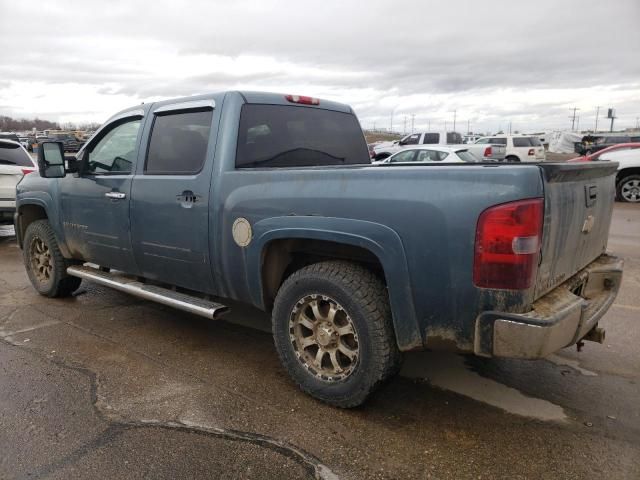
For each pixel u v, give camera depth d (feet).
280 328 10.77
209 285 12.22
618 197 45.27
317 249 10.68
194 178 11.94
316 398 10.47
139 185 13.20
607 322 15.20
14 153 29.71
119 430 9.44
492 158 71.36
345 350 9.95
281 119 13.07
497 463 8.54
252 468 8.38
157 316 15.98
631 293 18.15
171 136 12.87
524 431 9.50
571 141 131.34
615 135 107.96
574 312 8.66
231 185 11.25
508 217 7.92
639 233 30.42
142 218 13.21
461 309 8.51
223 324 15.34
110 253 14.66
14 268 22.68
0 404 10.38
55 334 14.38
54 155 14.61
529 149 82.07
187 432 9.39
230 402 10.50
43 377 11.61
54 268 16.99
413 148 49.21
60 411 10.11
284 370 12.09
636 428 9.61
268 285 11.21
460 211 8.30
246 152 11.95
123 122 14.33
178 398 10.66
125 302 17.43
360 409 10.25
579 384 11.40
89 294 18.35
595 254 11.27
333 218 9.57
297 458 8.64
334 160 14.51
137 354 13.01
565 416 10.04
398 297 9.02
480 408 10.34
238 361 12.60
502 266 8.03
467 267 8.32
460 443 9.11
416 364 12.44
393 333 9.55
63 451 8.79
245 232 10.94
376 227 9.07
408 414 10.09
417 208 8.68
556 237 8.70
